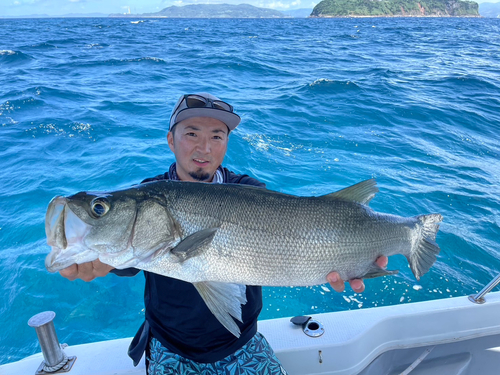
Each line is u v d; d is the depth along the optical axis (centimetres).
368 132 964
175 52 2578
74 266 200
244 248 210
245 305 237
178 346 228
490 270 478
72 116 1019
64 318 408
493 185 693
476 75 1761
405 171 744
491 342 289
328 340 266
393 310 293
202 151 245
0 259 485
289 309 421
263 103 1186
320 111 1123
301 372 260
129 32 5228
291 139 897
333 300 434
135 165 738
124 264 206
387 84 1505
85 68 1883
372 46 3325
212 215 209
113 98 1239
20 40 3531
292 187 673
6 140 855
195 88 1434
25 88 1316
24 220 565
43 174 702
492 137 972
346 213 228
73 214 196
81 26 7744
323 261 219
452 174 738
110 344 271
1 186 659
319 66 2036
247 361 232
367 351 273
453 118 1098
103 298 436
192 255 204
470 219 584
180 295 224
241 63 2022
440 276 465
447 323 290
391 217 245
